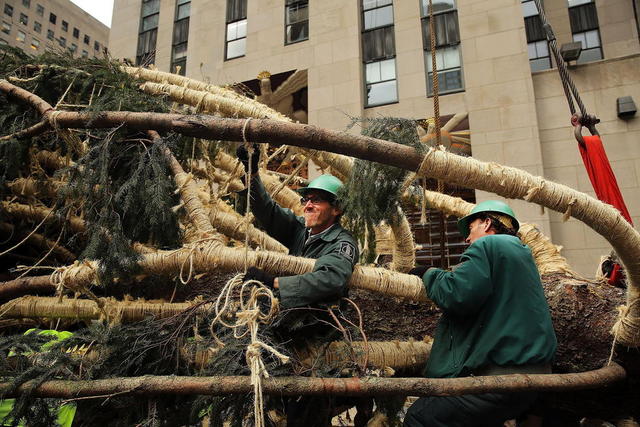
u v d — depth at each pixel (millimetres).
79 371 1891
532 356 1750
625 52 11922
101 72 3428
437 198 3453
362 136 1940
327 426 1966
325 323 1983
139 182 2385
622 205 3146
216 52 14812
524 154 10180
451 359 1917
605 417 2436
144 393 1599
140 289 2852
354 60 12633
